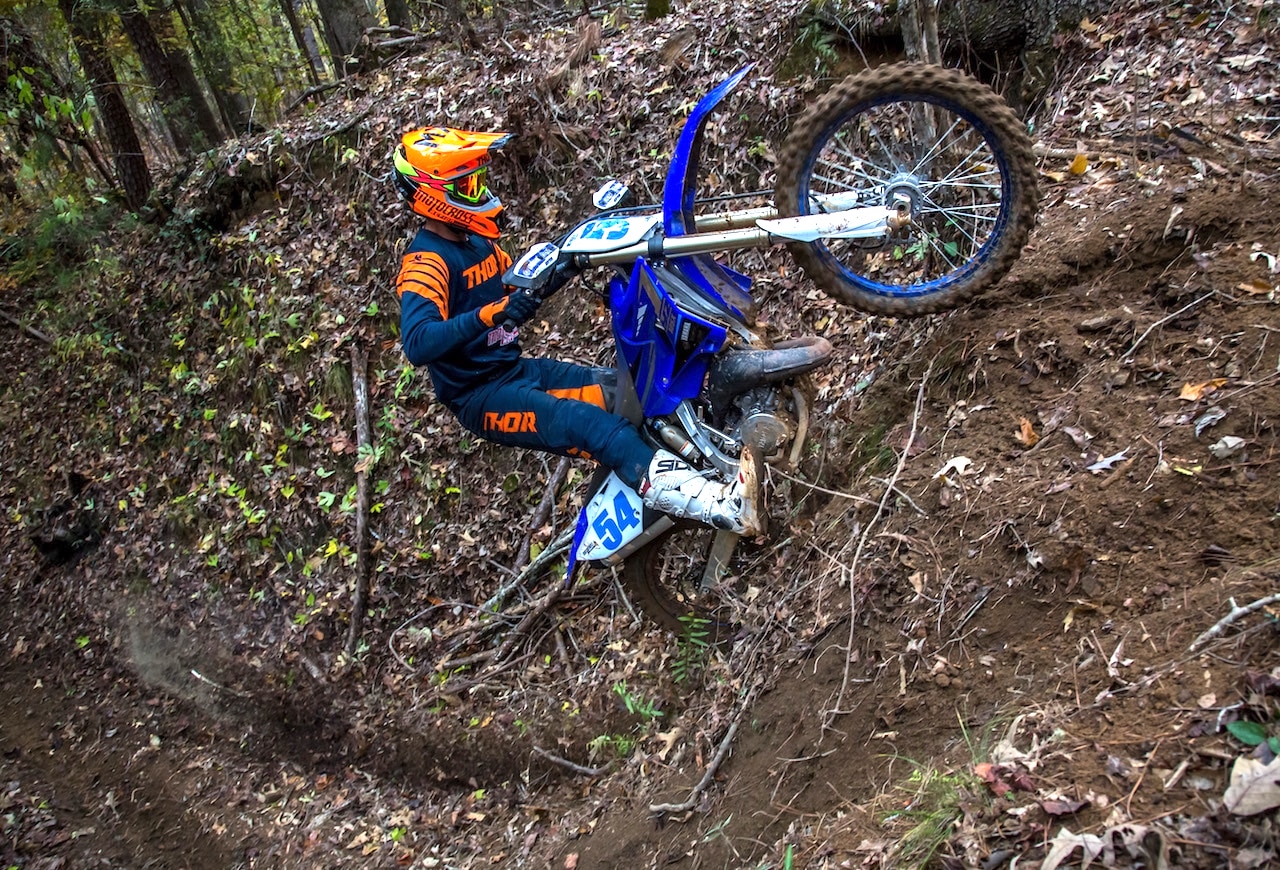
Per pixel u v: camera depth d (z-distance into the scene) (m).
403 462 6.90
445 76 8.38
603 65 6.99
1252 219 3.21
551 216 6.88
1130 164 3.79
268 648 7.01
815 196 3.25
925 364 3.94
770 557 4.45
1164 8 4.41
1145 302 3.29
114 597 8.23
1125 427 3.01
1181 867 1.81
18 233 10.87
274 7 15.70
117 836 6.40
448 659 5.99
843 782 3.02
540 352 6.41
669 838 3.77
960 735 2.73
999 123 2.98
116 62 10.98
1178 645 2.34
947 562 3.21
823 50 5.70
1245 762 1.89
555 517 6.04
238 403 8.18
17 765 7.31
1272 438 2.64
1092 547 2.79
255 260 8.59
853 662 3.34
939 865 2.19
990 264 3.16
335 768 6.13
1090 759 2.19
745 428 3.27
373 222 7.88
